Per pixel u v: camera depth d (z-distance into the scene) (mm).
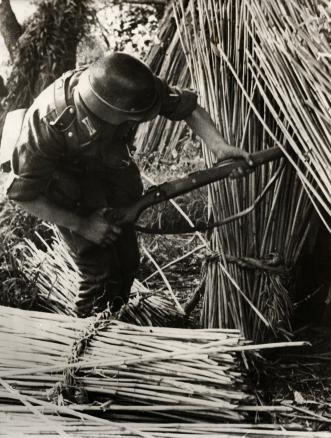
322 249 2752
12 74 3396
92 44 3412
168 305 2893
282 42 2207
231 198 2650
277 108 2504
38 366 2377
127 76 2332
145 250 3059
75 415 2234
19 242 3225
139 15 3404
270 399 2422
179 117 2602
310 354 2668
